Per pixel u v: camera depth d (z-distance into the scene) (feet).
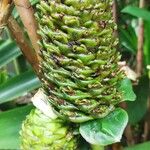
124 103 1.54
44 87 1.13
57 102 1.10
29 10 1.13
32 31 1.14
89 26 1.00
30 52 1.20
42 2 1.00
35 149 1.19
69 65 1.03
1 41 1.86
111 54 1.05
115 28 1.05
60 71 1.05
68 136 1.18
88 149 1.41
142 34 2.03
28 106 1.43
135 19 2.45
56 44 1.02
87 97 1.08
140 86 1.80
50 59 1.04
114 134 1.12
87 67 1.03
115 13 1.65
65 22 0.99
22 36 1.19
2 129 1.40
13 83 1.51
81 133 1.13
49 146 1.18
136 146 1.56
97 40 1.01
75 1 0.97
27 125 1.20
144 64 2.15
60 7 0.98
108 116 1.16
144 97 1.79
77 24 0.99
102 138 1.12
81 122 1.14
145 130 2.07
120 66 1.14
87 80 1.05
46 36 1.03
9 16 1.13
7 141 1.39
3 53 1.69
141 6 2.12
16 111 1.43
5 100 1.47
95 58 1.03
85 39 1.00
